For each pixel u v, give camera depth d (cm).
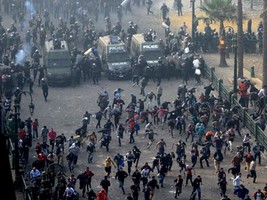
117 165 11162
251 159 11369
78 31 19412
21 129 11862
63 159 11962
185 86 14612
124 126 13712
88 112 14338
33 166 10781
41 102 15212
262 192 9962
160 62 16312
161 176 10725
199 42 18600
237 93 14800
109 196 10519
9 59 17362
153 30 19425
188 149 12588
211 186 10888
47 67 16362
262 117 13000
